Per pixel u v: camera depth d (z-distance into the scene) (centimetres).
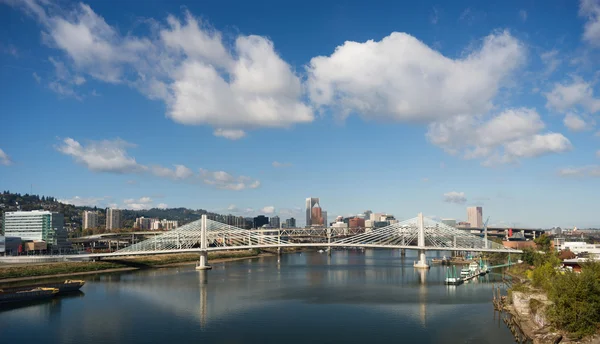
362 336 13025
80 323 14862
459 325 13975
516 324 13788
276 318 15375
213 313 16275
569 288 11681
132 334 13475
